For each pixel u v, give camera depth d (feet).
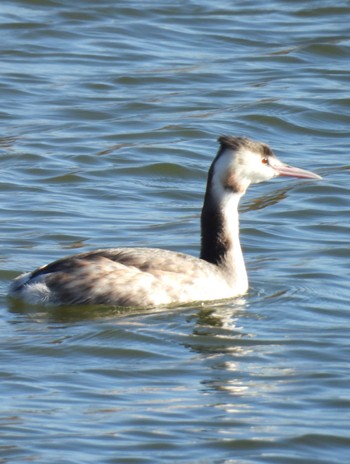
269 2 107.14
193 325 48.21
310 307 50.88
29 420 39.34
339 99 85.35
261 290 52.80
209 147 76.95
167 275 50.08
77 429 38.83
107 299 49.37
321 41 97.60
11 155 73.82
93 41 96.84
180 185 70.95
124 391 41.98
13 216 63.72
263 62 93.76
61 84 87.71
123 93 86.58
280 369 44.21
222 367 44.24
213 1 107.04
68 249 58.39
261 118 81.87
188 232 61.67
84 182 70.28
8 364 44.06
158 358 45.03
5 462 36.47
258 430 38.99
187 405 40.86
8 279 54.03
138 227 62.49
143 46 96.32
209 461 36.88
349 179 71.00
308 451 37.76
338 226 63.36
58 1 104.17
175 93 86.99
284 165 52.95
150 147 76.02
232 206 52.29
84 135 78.33
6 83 87.15
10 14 100.94
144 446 37.68
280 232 62.39
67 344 45.80
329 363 44.78
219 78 89.97
